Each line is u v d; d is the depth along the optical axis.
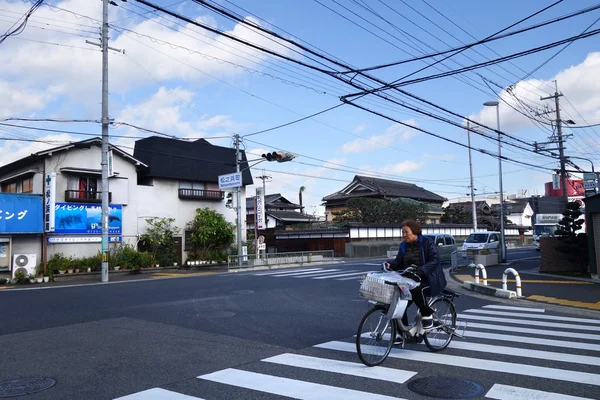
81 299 12.10
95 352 6.20
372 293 5.30
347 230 37.06
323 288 14.23
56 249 21.75
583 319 8.68
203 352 6.14
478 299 11.98
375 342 5.39
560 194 63.00
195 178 28.44
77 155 22.89
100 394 4.48
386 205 42.69
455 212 54.72
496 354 5.85
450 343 6.49
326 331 7.52
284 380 4.84
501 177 24.94
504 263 24.58
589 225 16.30
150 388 4.64
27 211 20.30
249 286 14.91
